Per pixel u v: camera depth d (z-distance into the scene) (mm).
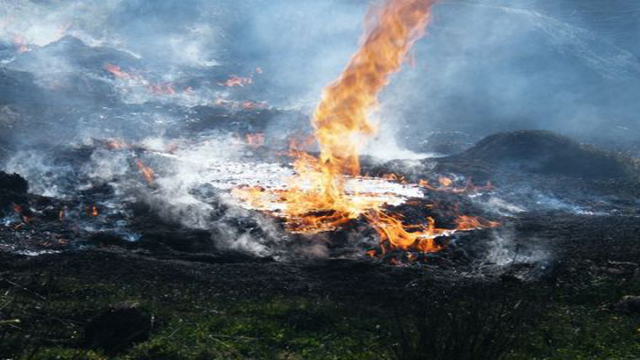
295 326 12102
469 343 8820
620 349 11086
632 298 13359
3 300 11859
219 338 11438
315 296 14203
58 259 16031
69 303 12391
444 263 17688
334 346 11180
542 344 11086
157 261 16406
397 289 14797
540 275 15781
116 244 18375
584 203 25375
